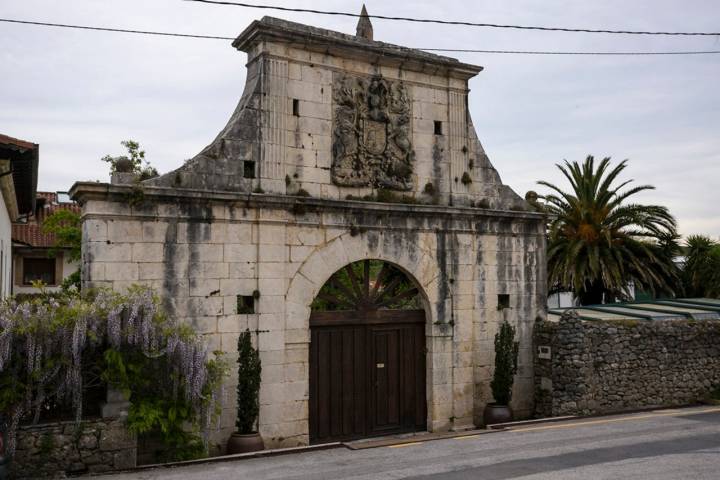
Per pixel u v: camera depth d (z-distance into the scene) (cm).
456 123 1711
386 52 1584
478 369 1695
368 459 1261
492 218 1731
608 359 1722
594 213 2797
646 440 1354
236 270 1391
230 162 1409
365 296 1595
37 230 3175
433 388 1623
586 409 1672
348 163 1541
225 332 1370
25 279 3097
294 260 1457
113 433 1186
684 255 2916
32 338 1127
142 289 1235
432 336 1633
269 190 1438
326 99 1529
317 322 1520
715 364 1902
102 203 1273
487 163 1756
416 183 1639
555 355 1709
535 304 1792
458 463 1191
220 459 1262
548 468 1129
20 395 1125
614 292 2861
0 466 1034
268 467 1202
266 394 1402
